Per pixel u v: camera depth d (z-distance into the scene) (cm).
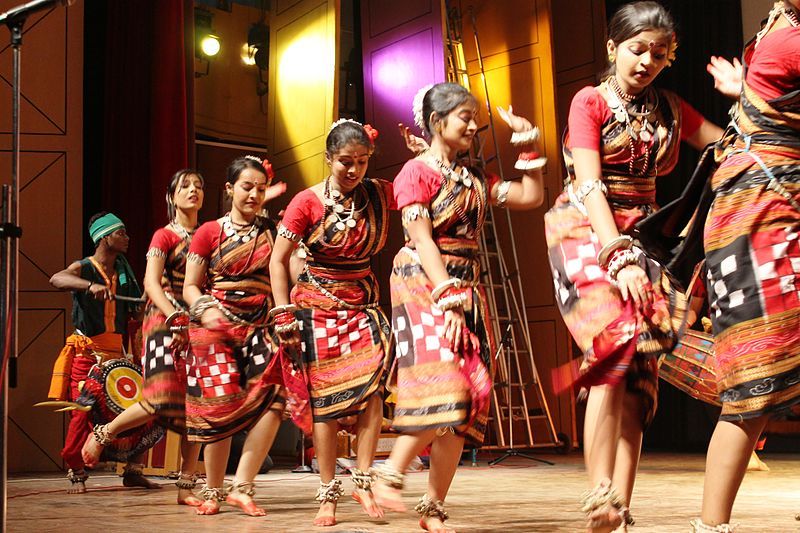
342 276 318
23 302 670
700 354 430
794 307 180
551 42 812
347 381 311
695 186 204
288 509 364
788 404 179
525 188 263
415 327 252
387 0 805
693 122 228
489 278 782
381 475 246
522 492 423
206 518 332
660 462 640
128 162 797
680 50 816
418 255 257
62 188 688
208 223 373
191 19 830
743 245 185
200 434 350
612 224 208
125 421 429
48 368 670
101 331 536
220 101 945
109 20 809
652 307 207
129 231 789
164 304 401
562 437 781
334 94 737
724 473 187
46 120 689
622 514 206
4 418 201
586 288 213
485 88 846
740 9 791
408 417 246
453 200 253
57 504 396
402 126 274
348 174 310
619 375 206
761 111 188
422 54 765
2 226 203
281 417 353
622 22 216
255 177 372
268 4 968
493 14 856
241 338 360
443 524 259
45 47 694
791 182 184
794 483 459
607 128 219
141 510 366
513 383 774
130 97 802
